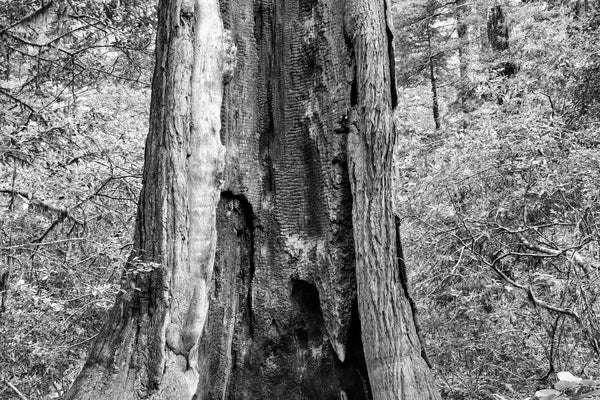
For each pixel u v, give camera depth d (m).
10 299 6.30
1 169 6.46
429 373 5.17
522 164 7.50
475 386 7.19
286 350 5.74
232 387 5.72
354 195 5.41
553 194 7.86
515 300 7.82
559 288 7.42
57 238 7.02
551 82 9.48
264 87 6.07
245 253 5.90
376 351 5.14
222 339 5.68
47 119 7.20
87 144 7.42
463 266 7.51
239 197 5.88
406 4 17.94
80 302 7.07
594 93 9.23
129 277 4.99
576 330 7.27
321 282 5.58
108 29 8.28
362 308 5.25
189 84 5.18
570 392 2.43
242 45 6.04
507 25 12.47
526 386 7.19
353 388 5.54
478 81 9.87
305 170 5.88
